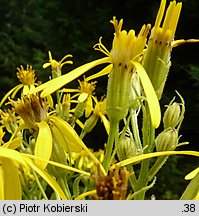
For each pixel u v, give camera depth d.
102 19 0.57
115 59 0.10
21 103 0.11
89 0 0.60
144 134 0.11
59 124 0.11
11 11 0.81
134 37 0.11
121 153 0.11
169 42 0.11
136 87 0.12
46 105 0.11
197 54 0.49
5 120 0.14
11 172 0.09
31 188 0.13
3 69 0.62
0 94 0.59
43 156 0.10
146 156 0.09
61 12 0.61
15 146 0.11
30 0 0.75
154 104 0.09
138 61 0.11
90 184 0.14
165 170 0.41
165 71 0.11
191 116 0.42
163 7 0.11
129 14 0.55
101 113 0.15
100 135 0.44
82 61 0.56
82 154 0.16
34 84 0.17
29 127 0.11
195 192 0.09
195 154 0.09
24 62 0.62
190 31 0.51
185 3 0.50
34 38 0.64
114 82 0.10
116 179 0.09
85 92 0.15
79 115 0.14
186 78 0.46
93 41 0.57
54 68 0.17
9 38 0.65
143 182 0.11
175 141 0.11
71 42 0.59
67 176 0.12
